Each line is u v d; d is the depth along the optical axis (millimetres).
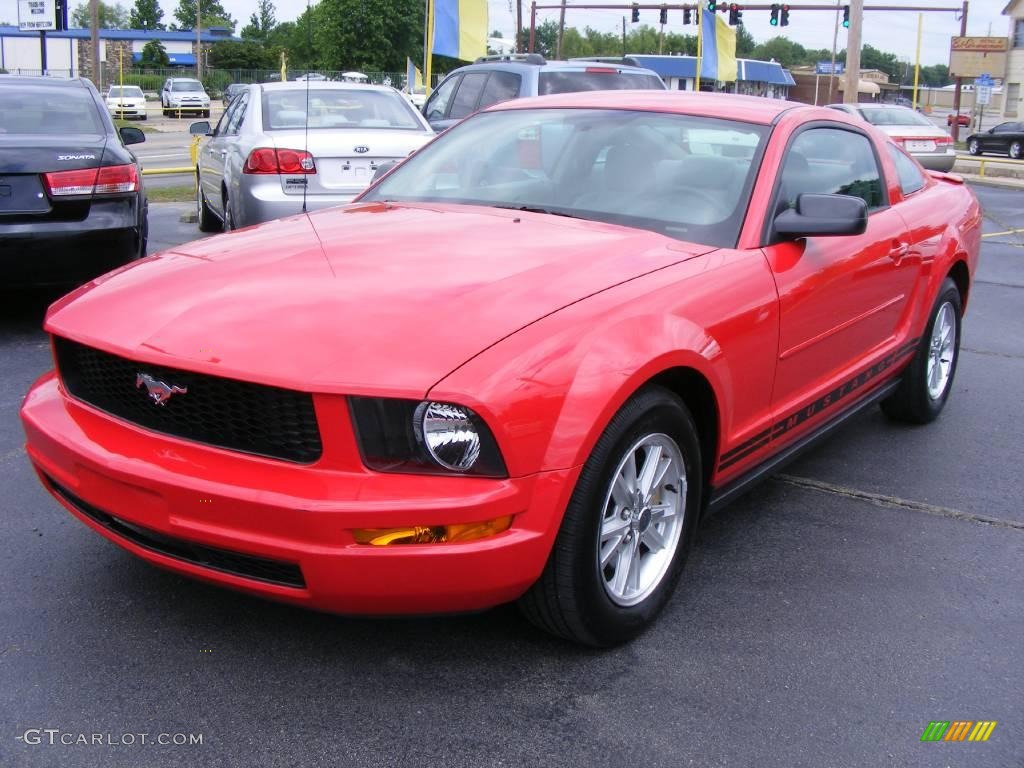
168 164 20203
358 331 2635
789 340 3602
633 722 2689
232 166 8102
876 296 4312
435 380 2490
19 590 3262
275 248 3303
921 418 5301
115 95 41781
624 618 2973
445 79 12031
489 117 4500
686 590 3438
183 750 2523
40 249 5996
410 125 8570
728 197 3631
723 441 3314
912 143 20359
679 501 3162
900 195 4789
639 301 2959
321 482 2510
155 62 76500
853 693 2859
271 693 2762
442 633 3082
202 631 3055
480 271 3023
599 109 4184
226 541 2559
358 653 2963
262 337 2639
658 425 2955
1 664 2850
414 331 2637
